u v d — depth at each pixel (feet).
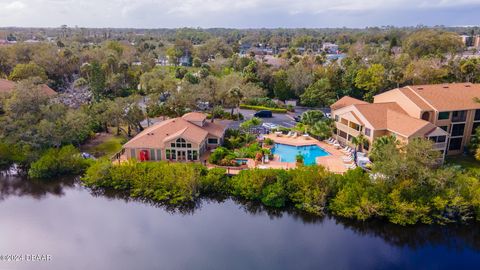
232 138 200.44
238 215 142.00
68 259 114.93
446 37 388.37
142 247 121.49
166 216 141.08
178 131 183.73
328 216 138.82
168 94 289.12
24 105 184.44
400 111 193.88
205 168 158.92
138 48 578.25
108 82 310.65
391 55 384.88
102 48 444.55
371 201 132.67
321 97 285.23
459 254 118.93
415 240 126.41
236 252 119.14
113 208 146.92
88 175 162.09
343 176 146.10
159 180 154.20
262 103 292.81
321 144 200.85
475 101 186.80
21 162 180.04
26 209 145.59
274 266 112.47
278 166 169.68
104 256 116.57
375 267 112.57
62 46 522.06
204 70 374.02
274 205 144.66
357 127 188.96
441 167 156.97
